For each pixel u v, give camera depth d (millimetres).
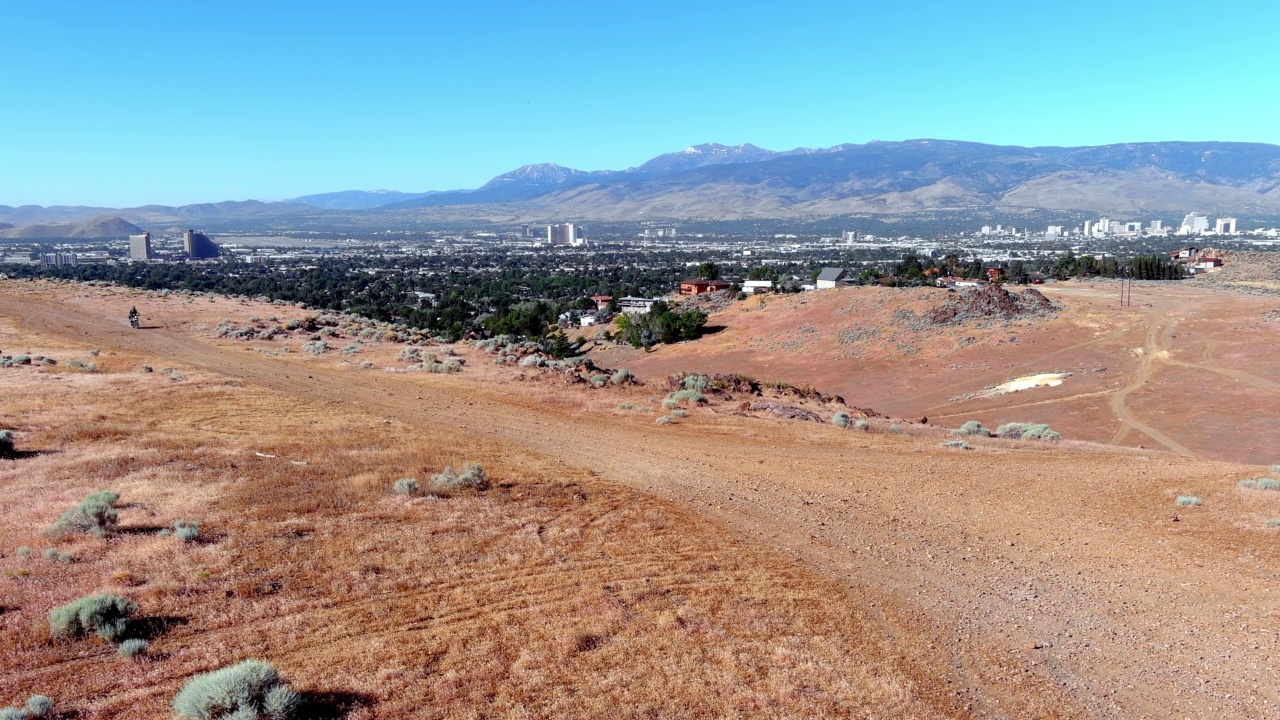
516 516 17953
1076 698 11492
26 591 12961
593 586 14344
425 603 13312
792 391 40750
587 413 32469
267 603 12977
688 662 11766
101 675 10672
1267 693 11523
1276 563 15883
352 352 48750
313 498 18422
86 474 19828
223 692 9617
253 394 32469
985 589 15328
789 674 11617
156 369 37938
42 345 44594
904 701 11094
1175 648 12938
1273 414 45406
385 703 10328
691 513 19266
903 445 28234
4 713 9438
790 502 20578
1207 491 21062
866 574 15906
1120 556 16875
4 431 22328
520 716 10203
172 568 14055
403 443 24969
